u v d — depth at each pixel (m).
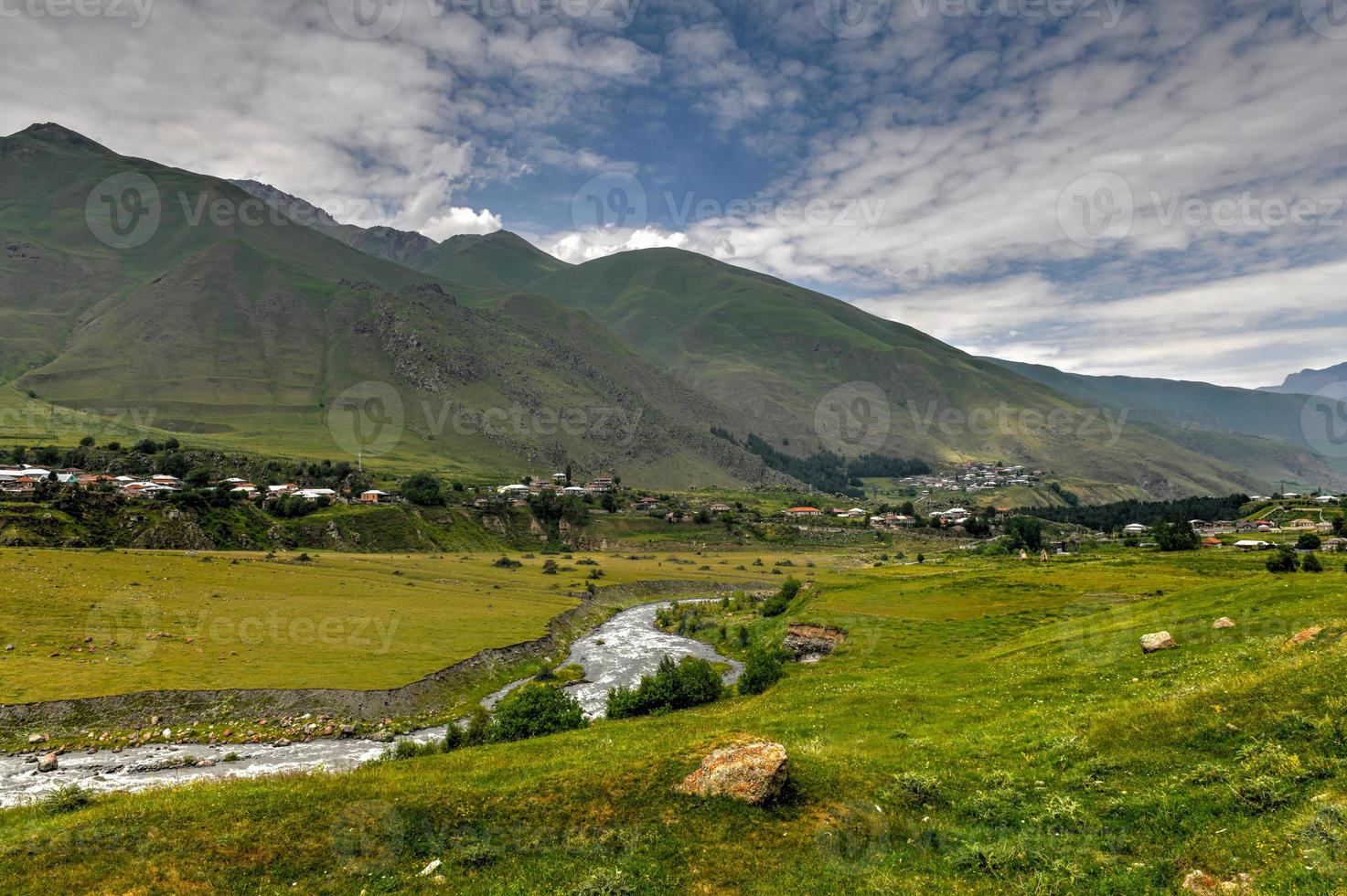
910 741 27.80
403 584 128.62
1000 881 15.93
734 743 22.84
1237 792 16.75
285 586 113.50
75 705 61.38
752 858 18.33
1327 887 12.02
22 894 17.28
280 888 18.00
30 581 93.25
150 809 21.30
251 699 67.38
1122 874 15.01
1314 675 21.23
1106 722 23.98
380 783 23.36
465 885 18.06
